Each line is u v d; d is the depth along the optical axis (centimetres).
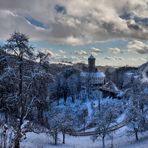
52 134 6750
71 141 8725
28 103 3928
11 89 3788
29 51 3778
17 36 3681
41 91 3984
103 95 19150
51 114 7712
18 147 3506
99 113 10788
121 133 9612
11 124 3662
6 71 3647
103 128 8450
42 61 3872
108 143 8525
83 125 12775
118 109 11838
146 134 8606
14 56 3769
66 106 15862
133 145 7531
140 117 8212
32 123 4119
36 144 5841
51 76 3884
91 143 8638
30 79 3769
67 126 7950
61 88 18188
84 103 17562
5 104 3731
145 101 9031
